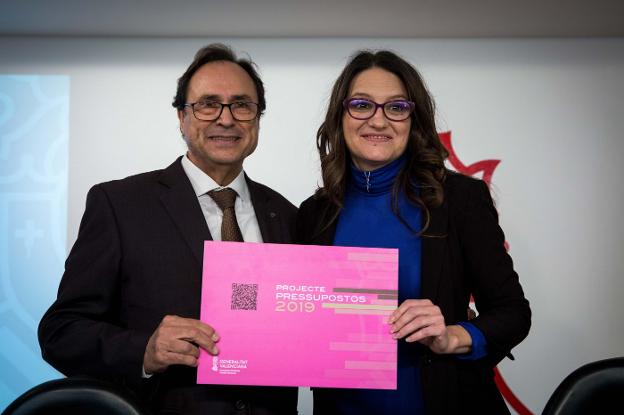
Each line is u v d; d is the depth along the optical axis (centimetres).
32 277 335
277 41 343
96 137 340
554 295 338
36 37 341
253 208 200
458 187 181
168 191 188
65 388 140
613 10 306
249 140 195
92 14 312
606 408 144
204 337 158
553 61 344
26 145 339
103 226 181
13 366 332
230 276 163
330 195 192
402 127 182
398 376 172
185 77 199
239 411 171
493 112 344
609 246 340
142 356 162
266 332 162
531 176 342
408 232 180
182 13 311
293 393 187
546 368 336
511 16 315
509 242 341
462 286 174
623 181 341
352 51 343
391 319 161
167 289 175
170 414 167
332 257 164
